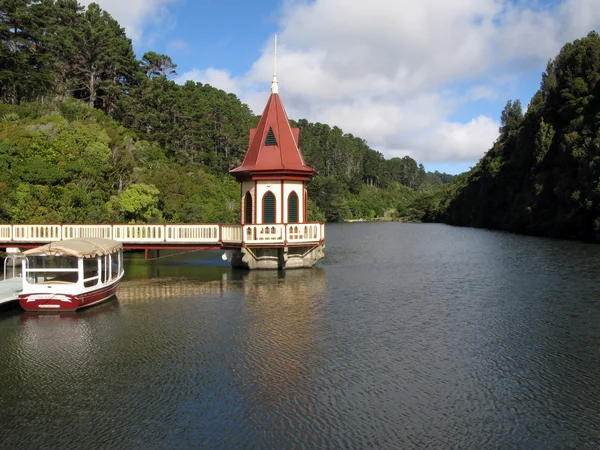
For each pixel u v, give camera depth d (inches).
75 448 365.1
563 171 2704.2
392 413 416.2
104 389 462.9
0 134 1568.7
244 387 466.0
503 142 4493.1
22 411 422.0
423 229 3983.8
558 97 3127.5
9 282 903.7
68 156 1619.1
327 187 6195.9
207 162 3993.6
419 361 538.6
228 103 5738.2
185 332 639.8
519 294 917.2
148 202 1787.6
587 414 415.8
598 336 633.0
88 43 2881.4
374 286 1003.9
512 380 486.9
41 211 1375.5
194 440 374.9
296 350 571.2
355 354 559.2
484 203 4077.3
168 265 1294.3
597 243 2106.3
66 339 612.7
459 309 788.6
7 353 562.6
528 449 363.6
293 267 1212.5
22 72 2171.5
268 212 1173.1
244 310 764.0
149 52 3971.5
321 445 367.2
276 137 1200.2
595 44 2999.5
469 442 372.2
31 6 2332.7
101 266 824.9
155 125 3218.5
